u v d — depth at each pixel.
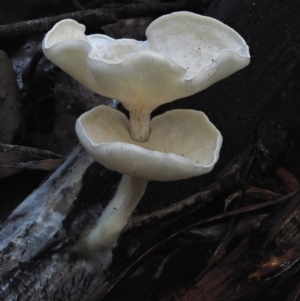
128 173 0.19
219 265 0.23
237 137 0.26
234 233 0.25
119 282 0.23
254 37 0.25
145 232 0.24
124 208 0.21
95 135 0.19
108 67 0.17
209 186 0.25
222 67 0.18
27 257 0.21
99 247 0.22
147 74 0.17
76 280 0.22
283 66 0.25
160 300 0.23
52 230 0.22
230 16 0.25
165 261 0.23
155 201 0.25
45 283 0.22
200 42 0.20
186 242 0.25
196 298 0.22
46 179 0.24
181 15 0.20
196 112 0.21
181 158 0.17
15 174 0.28
